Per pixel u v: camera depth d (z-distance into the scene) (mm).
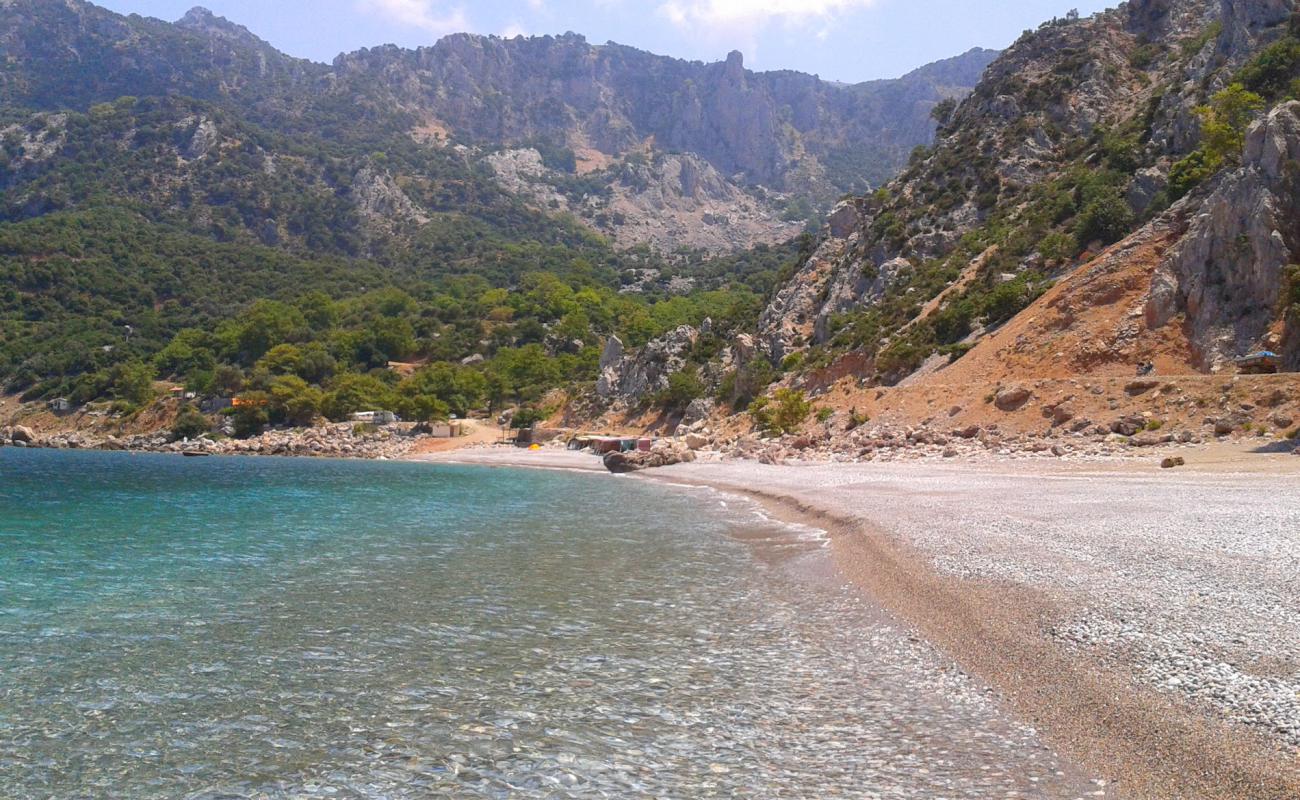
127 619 18312
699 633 16688
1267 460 36781
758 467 62719
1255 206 54594
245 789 10305
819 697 12805
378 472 80750
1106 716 10891
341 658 15328
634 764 10695
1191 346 55375
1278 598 14711
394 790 10180
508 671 14453
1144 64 117062
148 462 97062
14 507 43812
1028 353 64438
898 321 89438
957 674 13320
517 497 49750
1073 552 19953
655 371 122062
